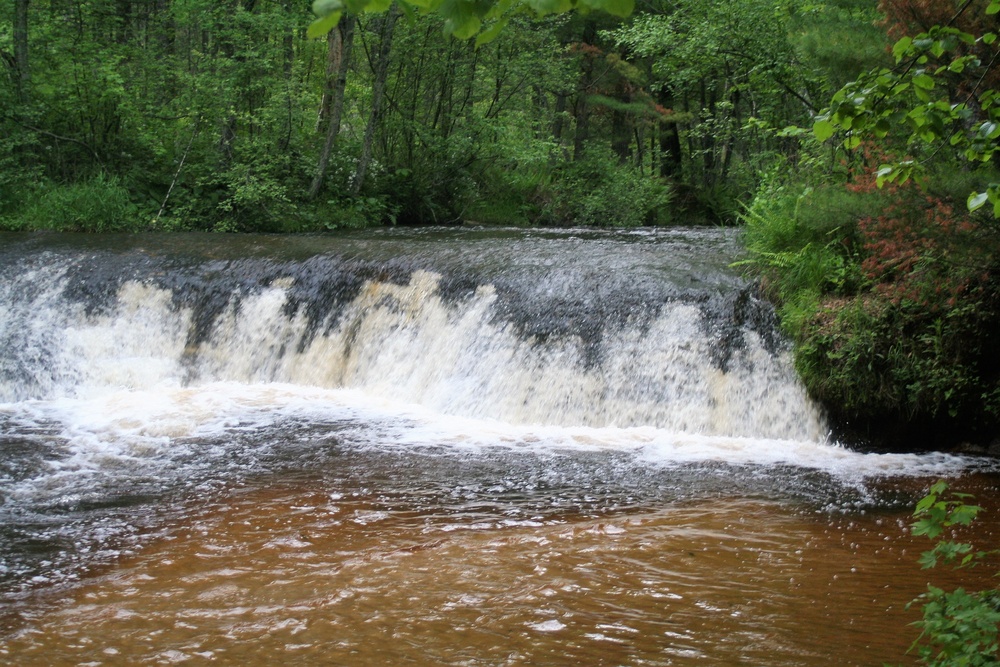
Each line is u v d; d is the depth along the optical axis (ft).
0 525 21.50
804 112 57.16
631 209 77.46
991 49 25.26
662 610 16.42
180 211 60.13
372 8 7.98
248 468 25.81
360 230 62.28
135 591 17.67
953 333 27.63
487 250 40.57
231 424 30.37
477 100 81.56
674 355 30.73
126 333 38.45
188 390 35.17
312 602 16.92
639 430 29.48
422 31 72.02
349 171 68.80
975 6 24.98
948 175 26.02
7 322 38.50
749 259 34.86
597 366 31.30
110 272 40.73
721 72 61.16
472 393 32.32
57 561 19.35
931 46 14.90
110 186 57.57
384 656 14.75
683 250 40.73
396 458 26.61
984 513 22.03
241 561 19.11
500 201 76.43
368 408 32.55
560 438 28.78
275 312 38.09
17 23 60.23
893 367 27.99
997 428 27.68
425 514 22.00
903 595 17.12
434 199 73.41
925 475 25.31
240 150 64.69
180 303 39.32
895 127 27.96
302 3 65.36
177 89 66.33
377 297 37.04
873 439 28.45
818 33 32.48
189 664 14.64
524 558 19.01
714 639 15.29
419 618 16.12
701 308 31.71
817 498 23.20
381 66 67.26
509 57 79.30
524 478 24.80
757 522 21.35
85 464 26.35
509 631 15.60
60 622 16.35
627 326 31.91
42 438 29.14
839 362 28.50
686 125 119.14
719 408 29.53
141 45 70.13
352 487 24.06
